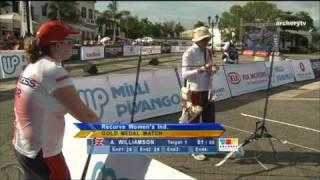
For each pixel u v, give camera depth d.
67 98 2.90
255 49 43.62
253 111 10.80
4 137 7.68
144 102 9.60
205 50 6.20
